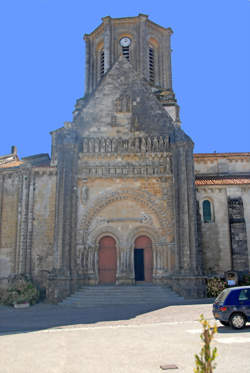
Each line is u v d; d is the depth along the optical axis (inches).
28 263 1342.3
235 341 520.1
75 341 551.2
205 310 880.9
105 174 1336.1
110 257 1311.5
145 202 1318.9
